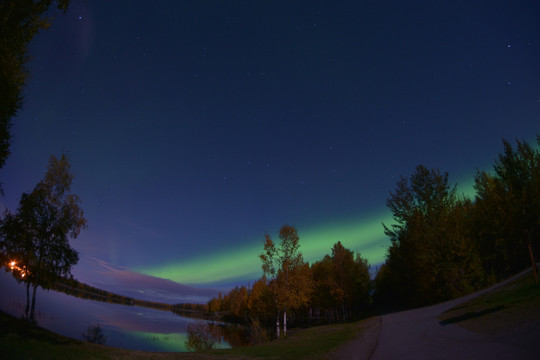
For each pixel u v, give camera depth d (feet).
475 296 82.12
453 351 29.60
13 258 75.87
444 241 110.11
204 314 447.42
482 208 140.77
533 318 36.55
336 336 62.39
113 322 139.23
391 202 126.00
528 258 119.65
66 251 82.07
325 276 177.06
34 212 80.64
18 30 31.83
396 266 156.46
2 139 38.40
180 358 38.42
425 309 87.97
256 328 97.45
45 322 78.64
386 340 44.55
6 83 33.99
